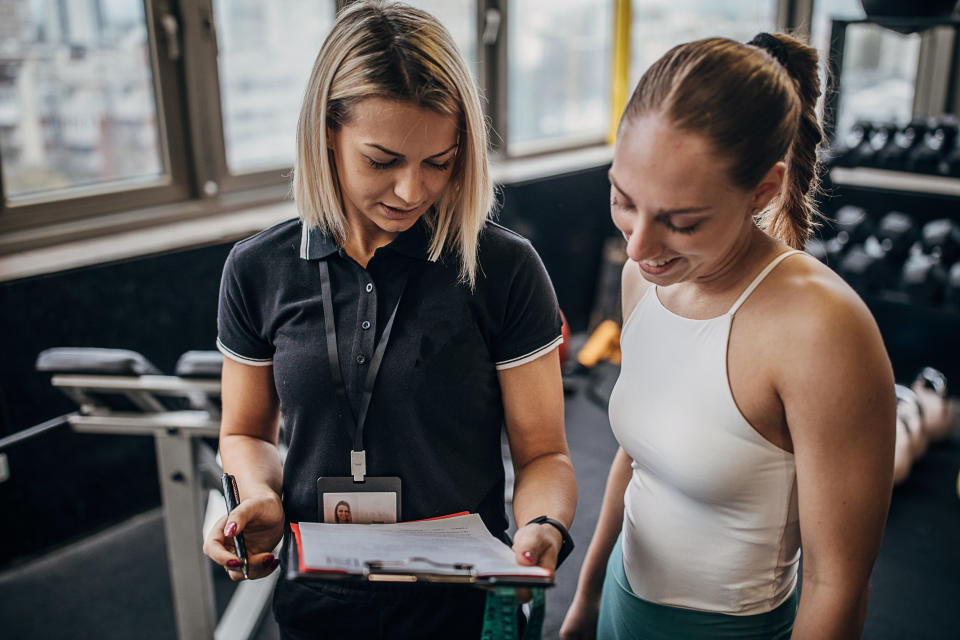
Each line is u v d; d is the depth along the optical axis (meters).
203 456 2.04
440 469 1.14
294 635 1.22
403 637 1.16
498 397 1.19
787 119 0.90
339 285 1.14
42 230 2.93
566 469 1.17
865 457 0.91
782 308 0.94
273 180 3.63
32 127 2.90
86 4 2.94
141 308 2.88
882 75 4.46
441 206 1.12
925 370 3.51
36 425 2.69
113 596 2.59
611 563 1.28
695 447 1.02
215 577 2.73
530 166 4.39
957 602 2.50
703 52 0.89
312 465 1.16
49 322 2.66
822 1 4.61
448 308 1.12
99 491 2.93
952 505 3.04
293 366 1.14
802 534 0.97
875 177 3.95
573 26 4.65
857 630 0.96
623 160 0.91
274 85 3.55
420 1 3.84
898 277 3.29
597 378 4.03
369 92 0.98
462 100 1.03
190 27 3.17
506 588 0.95
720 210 0.89
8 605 2.54
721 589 1.07
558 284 4.51
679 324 1.04
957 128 3.15
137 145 3.21
